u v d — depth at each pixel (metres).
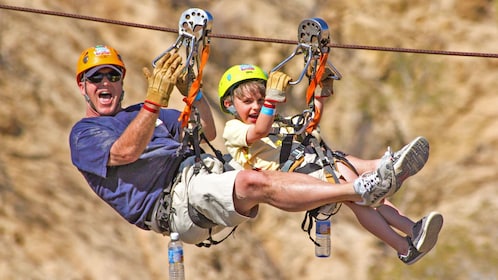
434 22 65.69
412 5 66.31
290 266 51.00
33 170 46.28
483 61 64.31
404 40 64.75
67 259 42.59
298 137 20.17
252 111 19.86
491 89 63.44
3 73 49.31
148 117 18.22
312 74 19.42
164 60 18.38
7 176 44.91
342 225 54.53
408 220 19.25
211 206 18.70
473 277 54.22
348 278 51.25
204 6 60.06
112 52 20.09
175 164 19.61
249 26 59.81
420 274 53.66
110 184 19.58
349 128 59.81
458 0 66.69
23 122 48.09
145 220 19.84
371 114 60.69
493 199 58.62
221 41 59.09
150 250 46.00
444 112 62.56
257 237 51.66
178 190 19.36
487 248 55.62
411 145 17.42
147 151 19.36
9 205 43.34
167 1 58.72
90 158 19.02
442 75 63.78
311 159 19.59
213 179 18.53
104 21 23.78
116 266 43.44
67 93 51.09
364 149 59.56
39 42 51.97
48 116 49.25
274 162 19.84
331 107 60.28
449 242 56.22
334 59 62.66
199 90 20.52
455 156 61.41
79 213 45.50
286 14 61.94
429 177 60.84
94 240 44.28
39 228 43.25
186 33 18.73
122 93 20.31
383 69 63.75
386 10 65.88
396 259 53.34
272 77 18.83
